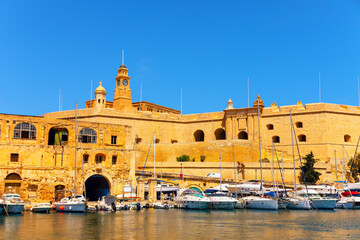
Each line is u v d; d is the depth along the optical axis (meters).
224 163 97.38
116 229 47.66
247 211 66.69
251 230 47.22
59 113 120.94
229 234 44.75
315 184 91.31
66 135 76.81
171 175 91.88
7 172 69.94
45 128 74.06
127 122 116.44
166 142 122.12
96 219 55.94
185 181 90.88
